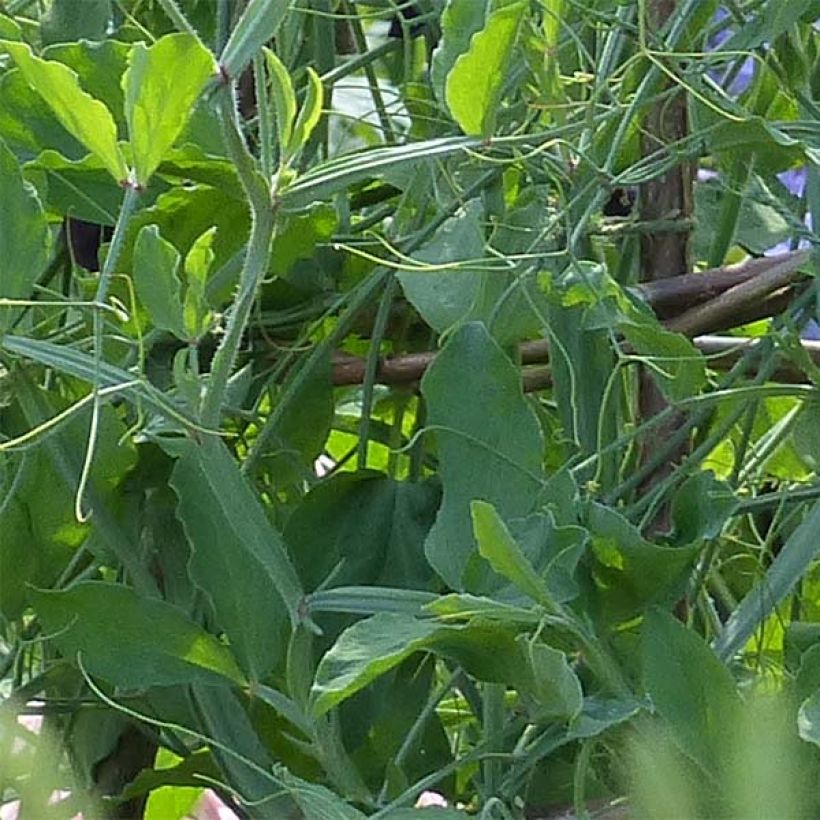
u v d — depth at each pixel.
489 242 0.55
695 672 0.43
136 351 0.54
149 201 0.55
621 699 0.45
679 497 0.49
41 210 0.47
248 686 0.49
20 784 0.56
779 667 0.52
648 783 0.42
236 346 0.45
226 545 0.49
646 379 0.58
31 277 0.47
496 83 0.44
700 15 0.56
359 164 0.44
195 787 0.57
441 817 0.44
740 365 0.56
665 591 0.48
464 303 0.55
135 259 0.45
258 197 0.43
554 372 0.55
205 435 0.46
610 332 0.53
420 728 0.53
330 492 0.55
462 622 0.45
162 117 0.42
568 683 0.43
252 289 0.44
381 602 0.47
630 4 0.54
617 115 0.55
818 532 0.50
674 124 0.58
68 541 0.53
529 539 0.47
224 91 0.42
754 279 0.57
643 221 0.58
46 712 0.56
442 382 0.49
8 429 0.56
